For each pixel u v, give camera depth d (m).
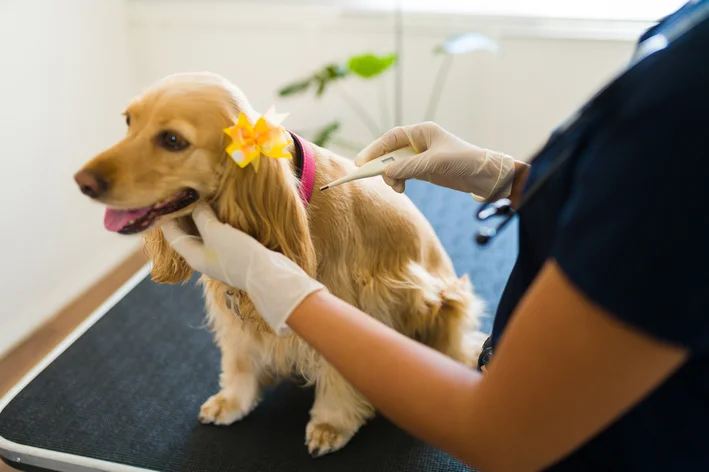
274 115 0.84
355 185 1.07
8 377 1.79
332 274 1.03
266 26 2.38
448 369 0.57
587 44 2.30
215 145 0.79
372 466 1.04
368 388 0.58
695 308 0.42
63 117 1.97
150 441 1.10
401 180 0.92
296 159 0.96
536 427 0.48
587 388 0.45
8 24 1.72
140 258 2.37
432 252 1.23
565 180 0.57
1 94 1.72
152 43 2.44
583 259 0.44
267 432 1.13
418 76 2.45
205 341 1.38
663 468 0.55
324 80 2.04
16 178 1.81
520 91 2.43
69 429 1.12
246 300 0.95
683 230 0.41
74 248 2.11
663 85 0.43
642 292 0.42
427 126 0.96
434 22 2.34
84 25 2.02
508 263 1.57
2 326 1.86
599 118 0.52
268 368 1.25
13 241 1.84
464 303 1.20
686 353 0.43
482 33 2.34
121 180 0.76
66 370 1.28
